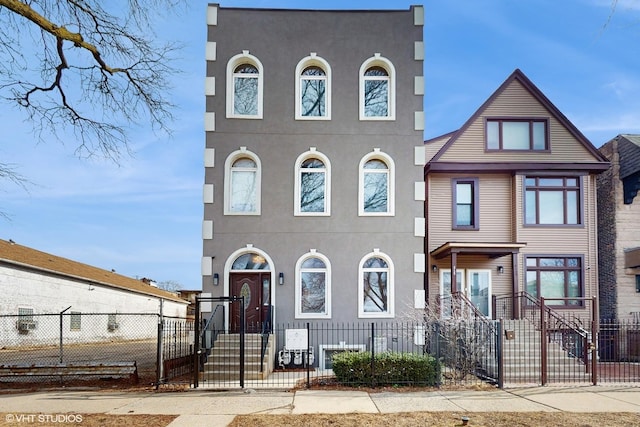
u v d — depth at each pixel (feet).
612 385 41.09
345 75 56.85
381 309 54.24
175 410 32.73
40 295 84.58
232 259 54.08
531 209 65.46
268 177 55.11
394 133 56.29
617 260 67.31
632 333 64.28
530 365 46.37
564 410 32.68
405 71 57.11
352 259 54.49
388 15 57.72
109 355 70.23
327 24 57.41
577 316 63.31
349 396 36.76
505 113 67.00
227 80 55.93
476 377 43.91
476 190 65.82
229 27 56.75
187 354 51.21
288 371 49.73
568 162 65.46
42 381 43.27
